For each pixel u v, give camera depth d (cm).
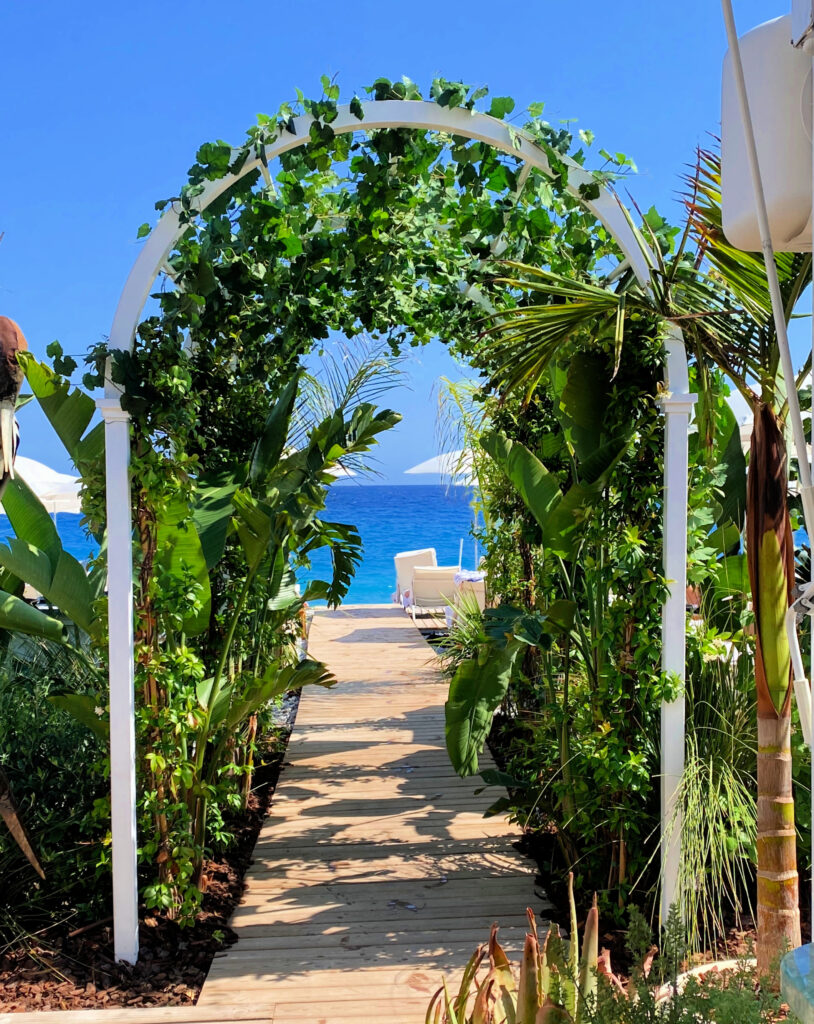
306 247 427
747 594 443
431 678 896
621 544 362
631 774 361
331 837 484
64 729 421
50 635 432
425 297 512
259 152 332
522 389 538
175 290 369
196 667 369
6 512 446
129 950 346
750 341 314
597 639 391
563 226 432
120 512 344
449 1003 206
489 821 505
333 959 350
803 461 141
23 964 344
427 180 418
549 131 344
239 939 369
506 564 639
